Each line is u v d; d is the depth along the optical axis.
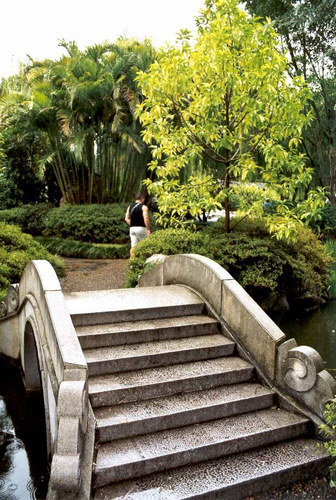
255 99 7.46
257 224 8.70
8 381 5.89
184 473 3.14
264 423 3.62
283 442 3.57
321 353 6.10
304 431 3.67
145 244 7.93
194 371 3.99
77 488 2.69
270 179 7.92
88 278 9.93
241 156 7.78
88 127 14.73
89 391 3.51
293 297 8.81
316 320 7.91
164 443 3.29
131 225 9.63
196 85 7.51
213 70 7.29
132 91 13.70
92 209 14.28
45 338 4.00
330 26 12.39
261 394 3.87
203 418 3.61
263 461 3.30
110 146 15.30
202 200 7.64
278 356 4.00
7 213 16.31
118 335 4.18
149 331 4.31
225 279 4.69
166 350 4.12
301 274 8.34
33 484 3.52
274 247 8.17
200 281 5.09
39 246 8.79
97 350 4.05
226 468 3.21
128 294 5.05
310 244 9.21
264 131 7.80
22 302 5.27
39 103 14.30
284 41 13.42
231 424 3.59
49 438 3.71
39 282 4.30
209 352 4.27
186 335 4.49
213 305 4.82
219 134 7.92
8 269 7.33
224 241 7.88
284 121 7.44
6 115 15.62
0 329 6.50
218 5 7.34
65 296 4.88
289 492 3.16
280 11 12.89
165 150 7.66
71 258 13.09
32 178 17.97
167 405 3.61
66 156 15.88
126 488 2.96
